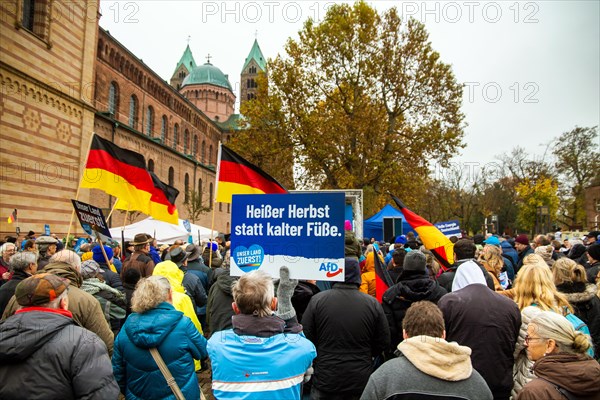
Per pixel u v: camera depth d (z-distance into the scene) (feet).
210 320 18.72
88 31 70.44
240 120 99.86
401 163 92.94
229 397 8.62
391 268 23.07
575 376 7.42
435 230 20.47
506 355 11.08
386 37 92.12
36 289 8.29
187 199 164.45
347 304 11.80
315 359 12.16
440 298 13.05
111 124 114.52
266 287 9.20
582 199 166.91
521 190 148.36
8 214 53.67
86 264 16.53
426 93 93.40
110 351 12.71
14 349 7.66
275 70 95.91
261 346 8.79
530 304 12.25
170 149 153.58
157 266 17.58
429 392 7.34
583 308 14.74
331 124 89.15
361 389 11.46
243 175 21.18
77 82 68.13
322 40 91.30
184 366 10.55
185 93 306.55
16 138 55.01
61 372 7.88
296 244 12.72
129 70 132.67
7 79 53.57
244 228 13.29
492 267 17.71
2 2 53.06
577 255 28.91
